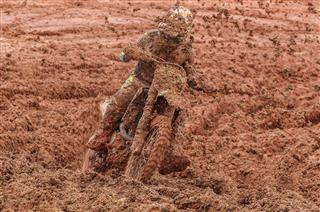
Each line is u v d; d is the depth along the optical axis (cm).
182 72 1923
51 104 2850
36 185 1739
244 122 2869
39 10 4691
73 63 3378
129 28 4350
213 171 2350
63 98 2995
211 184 2109
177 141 1977
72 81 3102
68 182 1797
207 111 2923
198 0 5341
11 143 2375
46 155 2331
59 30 4166
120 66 3428
